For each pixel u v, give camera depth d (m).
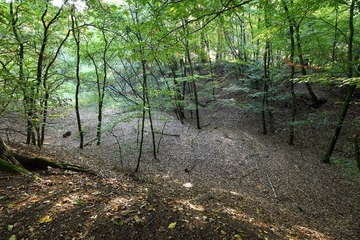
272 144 13.19
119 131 15.36
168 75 20.19
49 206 4.07
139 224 3.87
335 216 7.09
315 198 8.16
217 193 7.86
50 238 3.40
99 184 5.65
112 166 9.80
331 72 8.39
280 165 10.70
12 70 9.14
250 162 11.07
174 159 11.59
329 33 9.66
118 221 3.85
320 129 13.70
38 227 3.56
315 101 15.38
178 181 9.10
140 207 4.34
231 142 13.34
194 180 9.39
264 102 14.84
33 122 7.17
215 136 14.30
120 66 19.67
